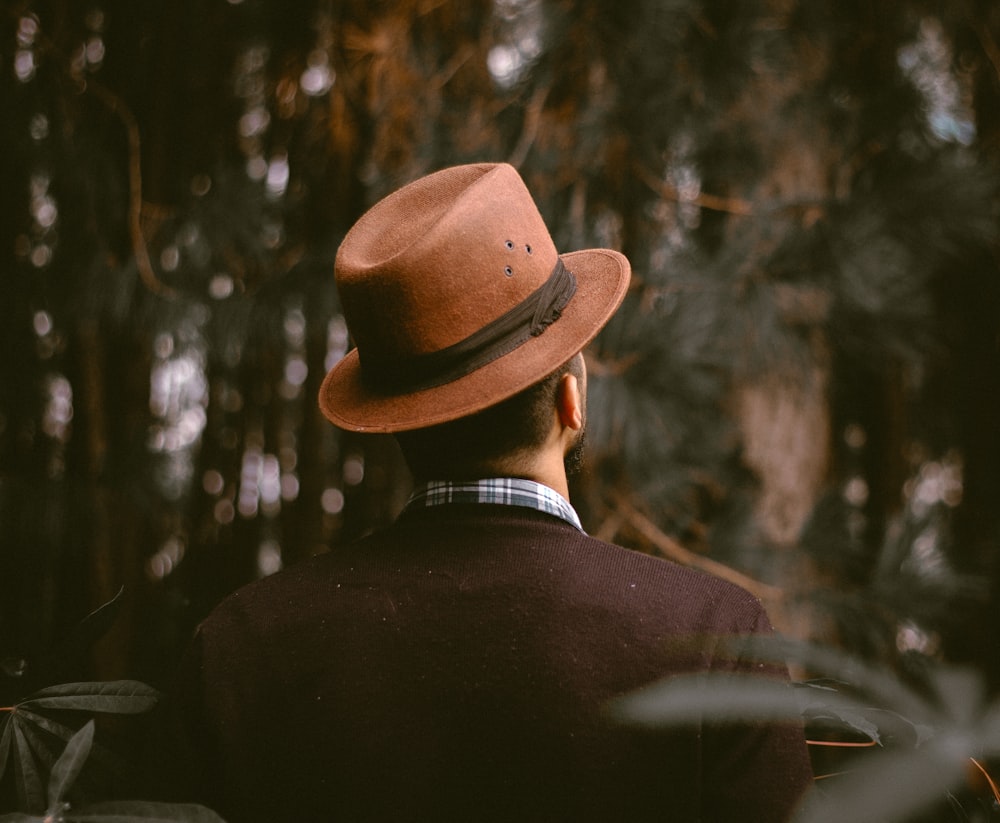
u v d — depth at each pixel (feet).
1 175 8.14
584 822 2.41
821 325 7.69
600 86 7.94
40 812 2.68
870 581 7.04
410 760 2.51
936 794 1.61
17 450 8.56
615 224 8.20
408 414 2.78
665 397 7.04
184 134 9.12
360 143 9.44
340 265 3.03
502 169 3.05
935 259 8.07
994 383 11.98
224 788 2.70
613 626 2.53
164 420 9.71
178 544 10.02
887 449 11.65
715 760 2.49
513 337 2.85
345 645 2.66
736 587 2.67
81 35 8.83
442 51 9.08
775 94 8.38
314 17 9.63
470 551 2.72
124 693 2.87
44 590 7.91
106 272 7.53
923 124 8.55
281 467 11.19
